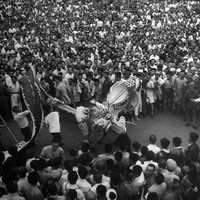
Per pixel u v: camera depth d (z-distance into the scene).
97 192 9.61
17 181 9.95
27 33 28.22
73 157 11.89
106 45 25.78
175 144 11.97
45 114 17.06
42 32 28.77
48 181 10.34
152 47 26.22
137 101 18.22
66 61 22.16
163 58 24.56
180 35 28.19
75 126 17.73
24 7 34.06
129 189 9.91
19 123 14.95
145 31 29.30
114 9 35.03
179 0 36.00
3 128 17.34
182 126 18.52
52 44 26.02
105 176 10.46
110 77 19.53
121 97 16.11
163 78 19.50
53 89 18.75
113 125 15.77
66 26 30.11
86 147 12.41
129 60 22.59
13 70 19.16
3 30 28.44
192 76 18.61
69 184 9.98
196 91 18.30
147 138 17.22
